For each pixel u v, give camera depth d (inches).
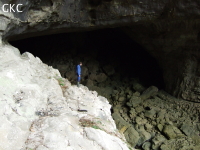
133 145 396.2
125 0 319.3
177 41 434.0
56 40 592.7
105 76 583.5
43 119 144.5
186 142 383.2
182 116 441.4
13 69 180.1
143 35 461.1
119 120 447.2
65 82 241.1
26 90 163.0
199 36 405.1
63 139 124.8
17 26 283.3
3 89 147.6
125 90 544.7
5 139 110.0
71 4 316.8
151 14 331.9
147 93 502.6
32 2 277.9
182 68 460.1
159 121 435.8
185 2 303.7
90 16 351.3
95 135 132.9
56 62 581.6
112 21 352.8
